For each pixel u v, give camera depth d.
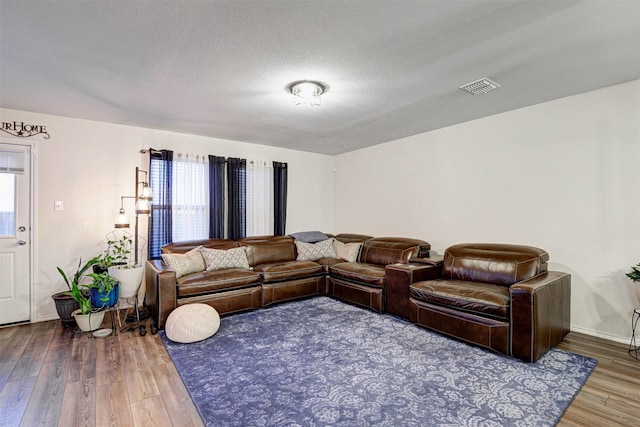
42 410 1.92
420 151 4.64
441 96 3.11
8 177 3.45
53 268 3.64
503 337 2.64
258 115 3.68
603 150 3.01
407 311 3.49
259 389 2.16
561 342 2.92
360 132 4.53
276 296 4.09
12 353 2.71
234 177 4.88
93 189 3.88
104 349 2.80
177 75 2.60
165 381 2.27
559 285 2.88
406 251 4.27
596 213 3.06
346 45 2.15
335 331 3.22
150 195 3.77
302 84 2.76
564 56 2.33
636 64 2.48
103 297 3.17
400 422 1.82
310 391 2.14
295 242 5.13
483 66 2.48
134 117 3.74
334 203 6.26
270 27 1.94
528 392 2.11
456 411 1.92
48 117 3.62
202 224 4.63
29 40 2.07
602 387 2.17
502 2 1.71
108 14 1.81
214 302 3.57
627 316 2.90
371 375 2.34
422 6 1.75
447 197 4.32
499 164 3.76
